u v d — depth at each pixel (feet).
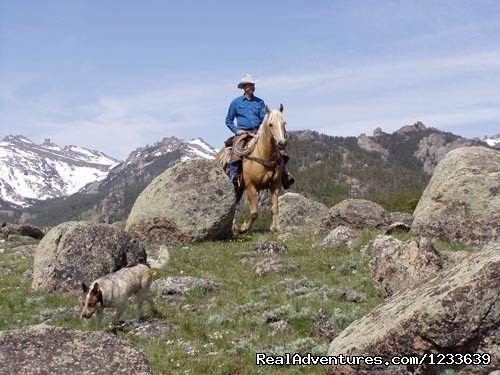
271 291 42.47
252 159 65.62
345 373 26.55
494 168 56.70
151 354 31.45
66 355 23.47
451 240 55.01
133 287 37.91
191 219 65.62
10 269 60.49
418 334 24.84
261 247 57.52
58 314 41.37
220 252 58.90
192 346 32.73
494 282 24.43
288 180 69.87
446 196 56.65
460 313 24.31
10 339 23.86
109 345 24.21
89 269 49.11
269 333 33.91
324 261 51.24
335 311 35.94
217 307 40.06
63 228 51.29
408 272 39.09
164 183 68.64
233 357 30.76
